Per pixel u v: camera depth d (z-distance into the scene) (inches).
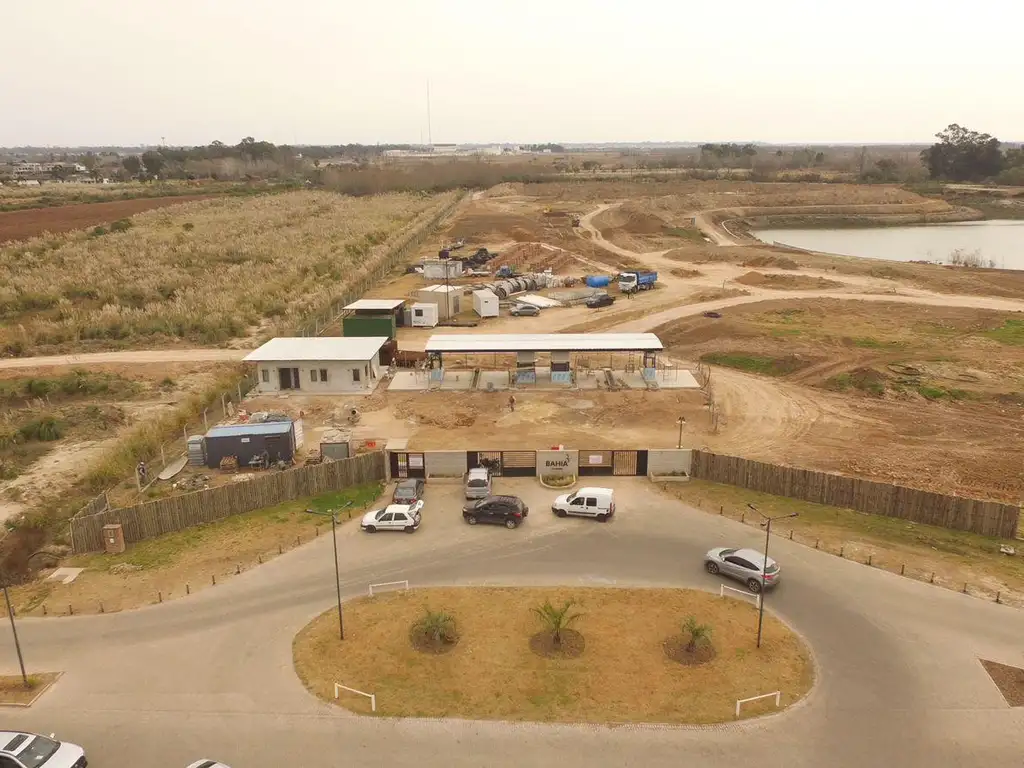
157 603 1168.2
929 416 1993.1
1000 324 2815.0
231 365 2492.6
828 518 1435.8
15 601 1183.6
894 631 1064.8
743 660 995.9
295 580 1229.7
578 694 930.1
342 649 1032.2
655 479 1630.2
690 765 817.5
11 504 1528.1
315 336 2827.3
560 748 842.2
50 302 3221.0
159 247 4532.5
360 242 4852.4
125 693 953.5
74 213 6274.6
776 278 3850.9
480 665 989.8
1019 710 905.5
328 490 1589.6
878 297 3373.5
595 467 1651.1
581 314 3216.0
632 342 2261.3
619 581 1206.9
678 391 2237.9
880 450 1774.1
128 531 1378.0
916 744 848.9
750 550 1218.0
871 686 946.1
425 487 1610.5
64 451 1804.9
